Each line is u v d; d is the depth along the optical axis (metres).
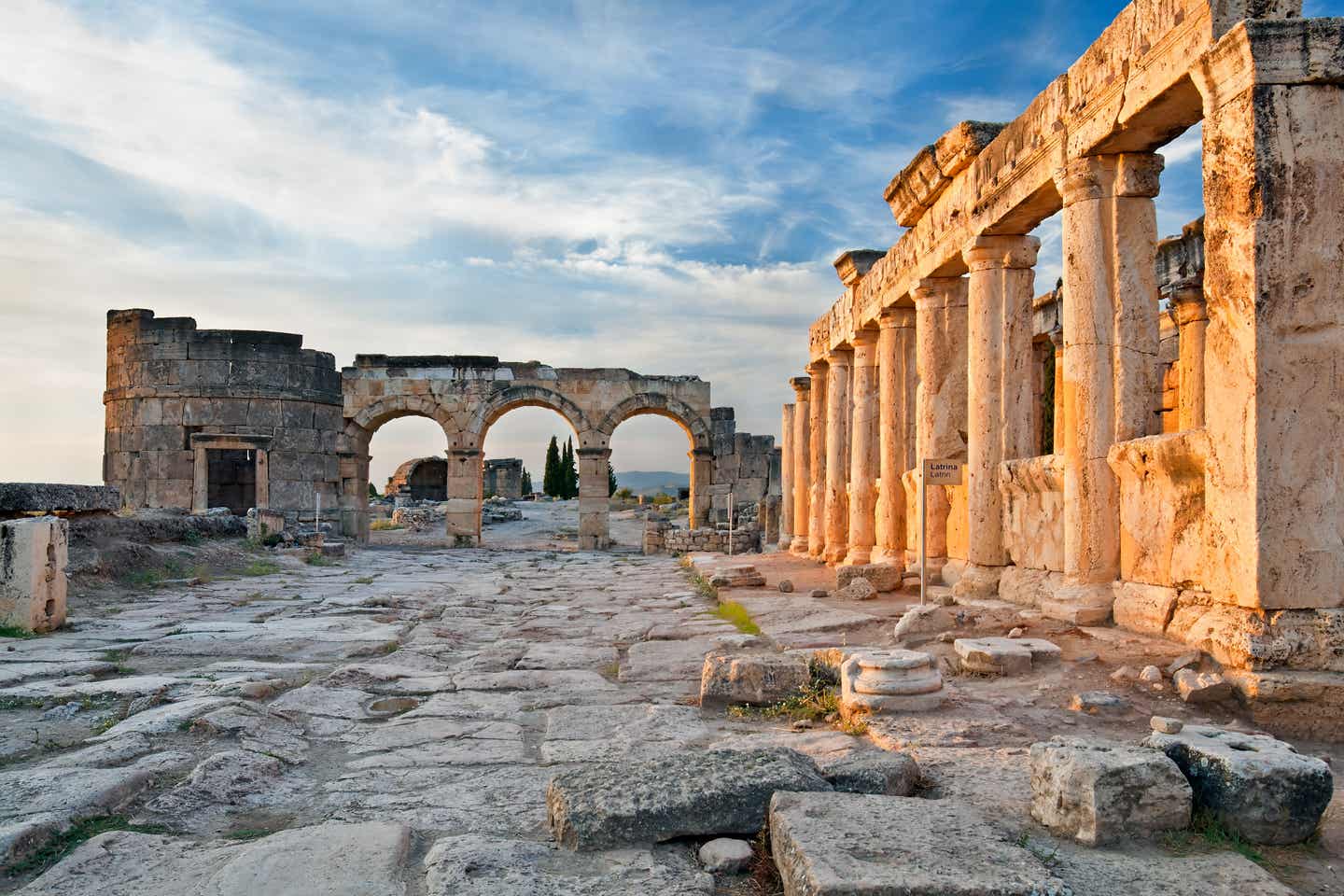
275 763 6.11
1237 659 6.68
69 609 14.00
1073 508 9.34
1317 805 4.38
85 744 6.56
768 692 7.68
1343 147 6.69
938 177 13.11
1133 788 4.30
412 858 4.53
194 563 19.77
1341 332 6.70
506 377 36.66
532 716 7.67
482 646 11.52
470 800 5.42
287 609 14.62
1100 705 6.64
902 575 14.55
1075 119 9.38
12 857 4.44
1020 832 4.41
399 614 14.30
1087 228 9.34
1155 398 9.20
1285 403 6.70
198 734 6.70
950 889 3.55
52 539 12.00
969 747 5.89
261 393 32.69
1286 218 6.70
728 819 4.60
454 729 7.21
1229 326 6.99
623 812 4.56
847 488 20.69
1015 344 11.79
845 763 5.09
